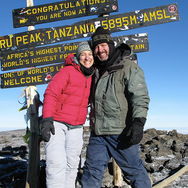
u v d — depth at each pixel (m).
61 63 3.88
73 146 2.54
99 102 2.37
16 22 4.19
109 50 2.38
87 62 2.48
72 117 2.49
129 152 2.29
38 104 3.80
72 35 3.96
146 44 3.80
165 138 6.96
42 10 4.12
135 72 2.24
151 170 4.34
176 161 4.51
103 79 2.38
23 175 4.14
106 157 2.48
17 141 9.28
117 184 3.42
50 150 2.43
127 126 2.30
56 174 2.38
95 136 2.49
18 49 4.14
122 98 2.31
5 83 4.14
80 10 4.01
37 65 4.02
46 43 4.02
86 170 2.46
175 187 3.39
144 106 2.16
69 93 2.46
